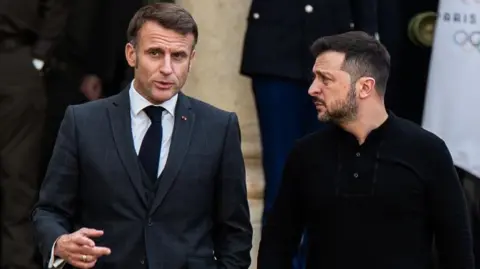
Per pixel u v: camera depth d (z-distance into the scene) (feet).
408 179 40.01
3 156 59.31
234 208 40.06
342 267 40.06
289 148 56.65
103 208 38.93
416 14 61.93
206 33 59.36
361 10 55.57
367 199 40.01
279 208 41.75
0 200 59.77
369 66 40.40
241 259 40.14
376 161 40.24
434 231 40.93
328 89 40.47
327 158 40.68
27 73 58.95
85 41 59.67
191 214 39.27
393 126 40.63
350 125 40.60
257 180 59.41
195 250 39.11
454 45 57.11
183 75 38.75
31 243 59.77
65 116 40.06
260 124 57.06
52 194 39.24
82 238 36.81
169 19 38.29
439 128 57.26
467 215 40.91
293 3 55.57
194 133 39.75
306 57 55.31
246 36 56.18
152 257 38.50
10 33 58.65
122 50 60.39
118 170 38.93
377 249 39.91
